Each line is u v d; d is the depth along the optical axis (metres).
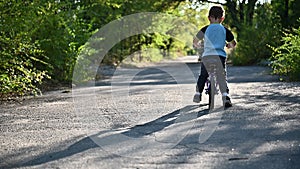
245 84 17.36
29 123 9.51
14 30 14.19
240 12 51.00
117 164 6.17
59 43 18.81
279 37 34.16
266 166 5.95
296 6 33.47
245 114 10.04
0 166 6.21
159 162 6.22
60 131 8.56
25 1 15.09
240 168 5.88
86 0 27.91
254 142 7.30
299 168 5.84
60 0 20.50
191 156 6.51
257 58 37.47
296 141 7.31
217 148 6.95
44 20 17.70
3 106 12.22
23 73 14.77
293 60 18.38
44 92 15.82
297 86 16.05
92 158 6.52
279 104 11.50
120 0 30.98
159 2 49.97
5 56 13.38
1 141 7.78
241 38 39.09
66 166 6.14
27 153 6.90
